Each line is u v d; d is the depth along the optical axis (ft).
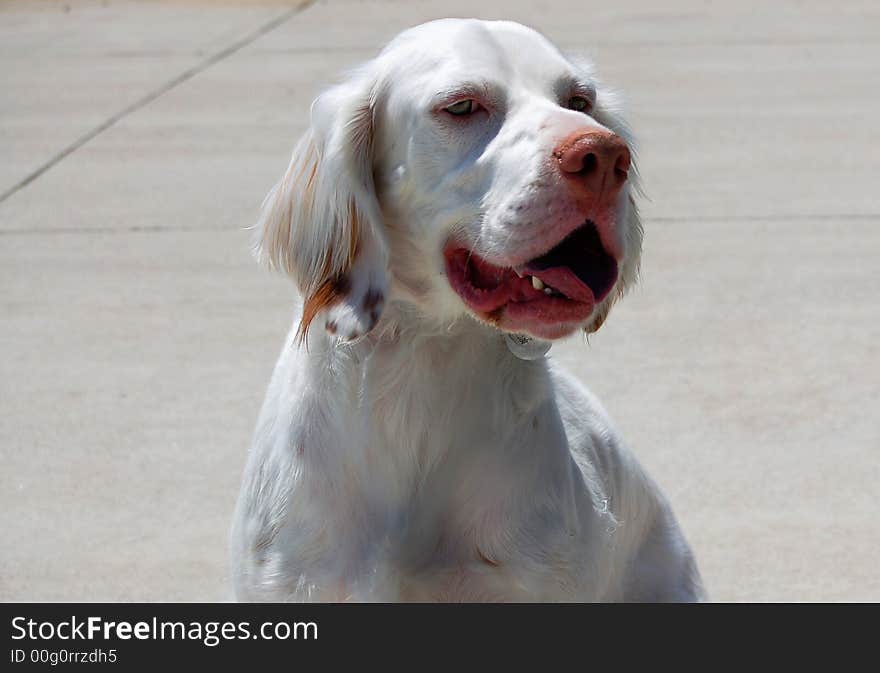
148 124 36.42
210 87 40.68
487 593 11.55
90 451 17.94
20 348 21.45
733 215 27.25
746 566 15.17
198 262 25.29
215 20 52.75
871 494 16.67
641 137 33.40
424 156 11.06
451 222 10.96
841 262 24.50
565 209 10.17
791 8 51.26
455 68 10.94
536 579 11.46
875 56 42.19
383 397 11.30
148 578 14.94
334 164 11.43
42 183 30.96
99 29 51.83
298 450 11.53
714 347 20.97
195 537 15.84
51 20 54.49
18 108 39.01
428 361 11.27
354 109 11.47
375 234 11.37
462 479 11.42
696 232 26.27
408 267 11.44
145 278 24.48
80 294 23.73
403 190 11.33
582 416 13.02
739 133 33.60
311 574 11.46
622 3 53.47
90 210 28.71
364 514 11.46
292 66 43.21
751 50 43.65
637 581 13.74
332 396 11.43
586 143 10.00
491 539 11.41
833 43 44.39
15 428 18.62
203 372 20.43
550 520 11.52
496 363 11.41
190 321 22.41
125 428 18.61
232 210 28.45
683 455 17.61
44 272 24.93
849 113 35.35
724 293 23.13
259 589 11.68
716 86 38.75
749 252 25.11
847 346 20.98
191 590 14.67
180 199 29.37
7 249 26.30
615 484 13.05
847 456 17.60
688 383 19.74
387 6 54.34
